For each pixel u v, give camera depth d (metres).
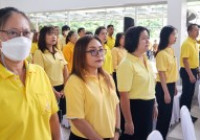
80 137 1.69
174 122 3.97
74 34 4.47
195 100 4.84
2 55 1.14
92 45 1.69
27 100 1.13
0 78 1.09
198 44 4.46
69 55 4.30
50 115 1.28
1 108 1.06
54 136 1.35
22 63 1.19
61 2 8.13
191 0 6.12
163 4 6.64
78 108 1.62
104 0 7.27
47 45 3.09
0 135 1.07
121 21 7.52
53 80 3.09
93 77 1.72
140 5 6.95
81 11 8.21
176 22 5.94
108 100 1.74
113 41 5.57
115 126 1.82
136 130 2.29
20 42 1.10
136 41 2.21
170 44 3.02
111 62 4.20
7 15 1.10
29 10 8.93
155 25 6.88
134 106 2.25
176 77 3.13
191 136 1.83
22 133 1.10
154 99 2.36
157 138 1.49
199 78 4.42
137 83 2.21
